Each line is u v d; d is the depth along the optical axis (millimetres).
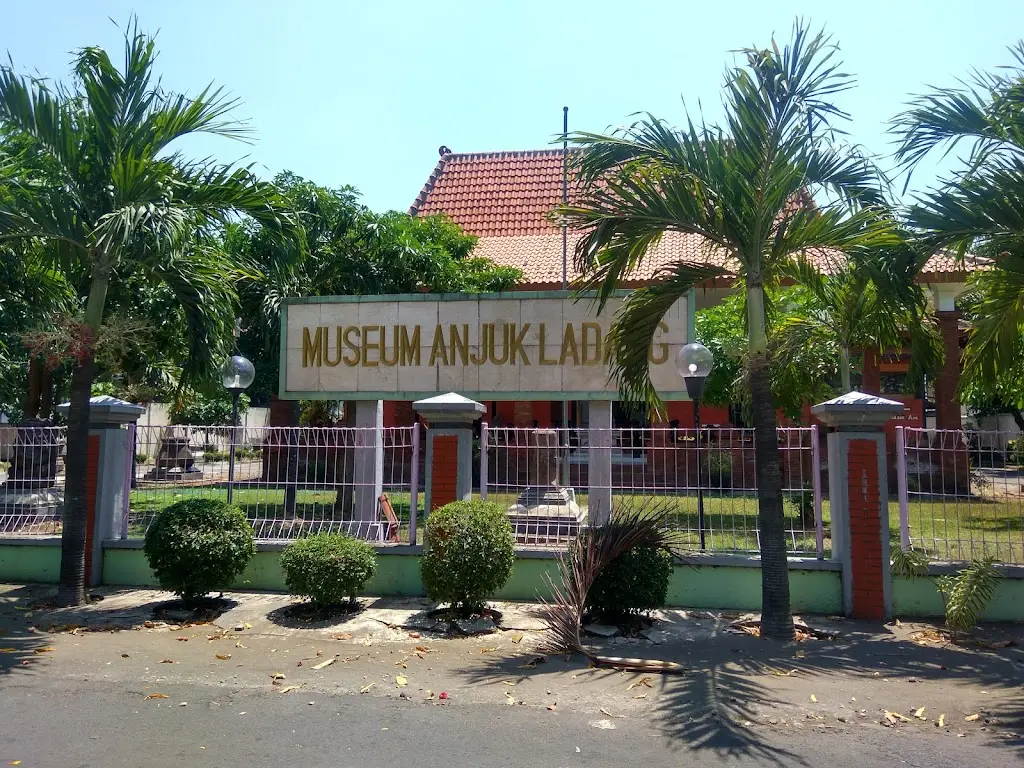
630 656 6555
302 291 14867
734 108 7066
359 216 15320
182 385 9883
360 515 10484
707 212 7250
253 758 4484
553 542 8859
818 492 8180
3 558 9609
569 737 4812
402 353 11055
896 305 7625
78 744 4676
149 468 9883
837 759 4488
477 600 7715
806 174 7508
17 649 6719
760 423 7402
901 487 7926
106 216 7473
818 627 7527
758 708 5293
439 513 7891
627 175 7379
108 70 8328
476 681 5914
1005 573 7723
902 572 7758
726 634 7277
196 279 8969
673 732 4883
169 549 8078
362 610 8195
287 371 11391
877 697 5516
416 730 4930
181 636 7254
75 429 8484
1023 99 7336
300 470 10578
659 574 7461
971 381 8500
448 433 8805
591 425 10633
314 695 5605
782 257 7566
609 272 7672
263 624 7719
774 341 11711
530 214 26734
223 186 8562
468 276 17031
